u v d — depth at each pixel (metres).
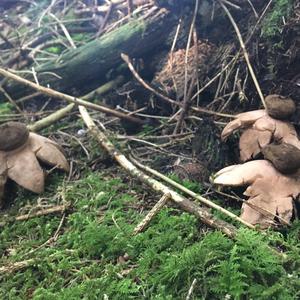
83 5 0.66
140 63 0.50
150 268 0.27
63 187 0.36
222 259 0.26
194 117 0.42
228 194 0.33
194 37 0.45
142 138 0.42
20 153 0.36
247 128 0.35
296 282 0.25
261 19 0.41
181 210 0.32
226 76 0.42
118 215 0.33
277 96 0.34
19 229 0.33
